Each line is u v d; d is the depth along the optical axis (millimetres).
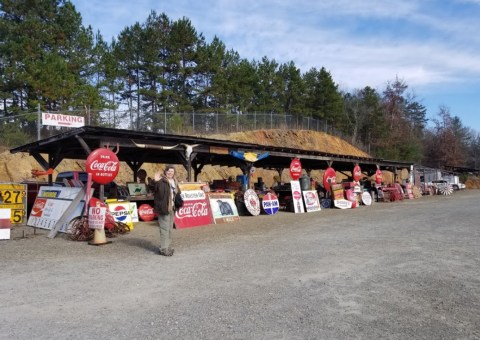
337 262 7766
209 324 4633
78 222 10703
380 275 6801
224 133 35625
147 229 12586
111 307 5199
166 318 4816
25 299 5520
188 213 13555
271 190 20797
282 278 6590
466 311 5109
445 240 10305
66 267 7348
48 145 14383
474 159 86500
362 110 64375
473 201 26391
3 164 21422
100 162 11078
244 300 5480
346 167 31984
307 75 60906
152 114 30047
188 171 14781
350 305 5297
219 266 7434
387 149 61031
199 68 42156
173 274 6855
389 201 27422
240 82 46562
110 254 8555
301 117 45719
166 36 42250
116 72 37156
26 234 11344
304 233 11758
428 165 70000
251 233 11836
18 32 29641
